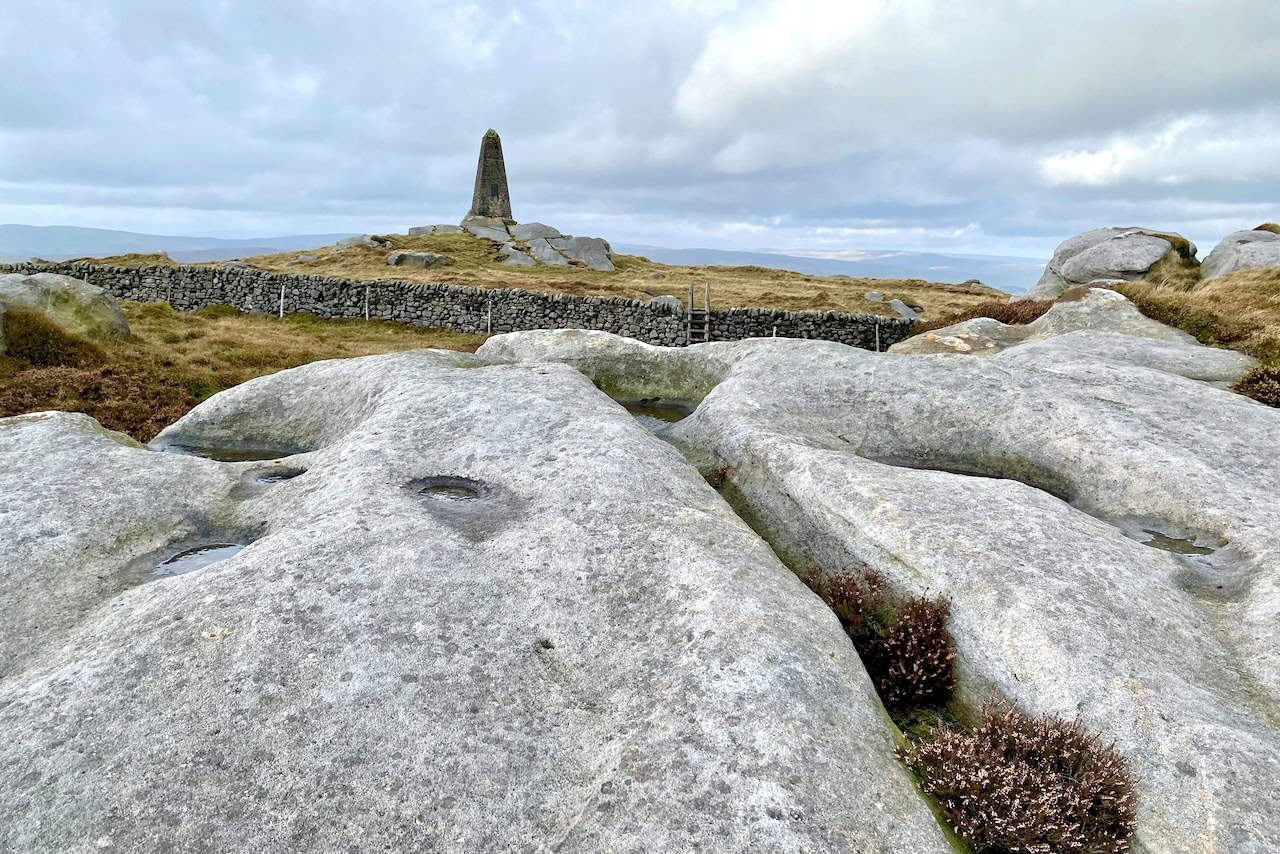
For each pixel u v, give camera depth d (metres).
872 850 5.53
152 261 76.88
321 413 15.44
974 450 13.57
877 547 9.48
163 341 34.47
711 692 6.75
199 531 10.26
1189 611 8.36
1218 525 10.21
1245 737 6.47
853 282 87.56
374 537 8.84
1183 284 37.88
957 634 8.23
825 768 6.07
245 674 6.79
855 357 16.25
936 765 6.52
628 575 8.57
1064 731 6.66
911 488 10.48
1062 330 25.94
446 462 11.46
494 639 7.59
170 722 6.30
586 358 19.75
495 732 6.52
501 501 10.38
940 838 5.79
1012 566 8.59
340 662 6.98
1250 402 14.21
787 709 6.54
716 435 13.91
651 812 5.70
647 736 6.41
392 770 6.07
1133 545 9.65
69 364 27.47
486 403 13.31
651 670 7.24
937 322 37.28
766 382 15.67
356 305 54.28
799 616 7.89
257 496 11.13
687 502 10.25
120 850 5.35
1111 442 12.31
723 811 5.66
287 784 5.88
